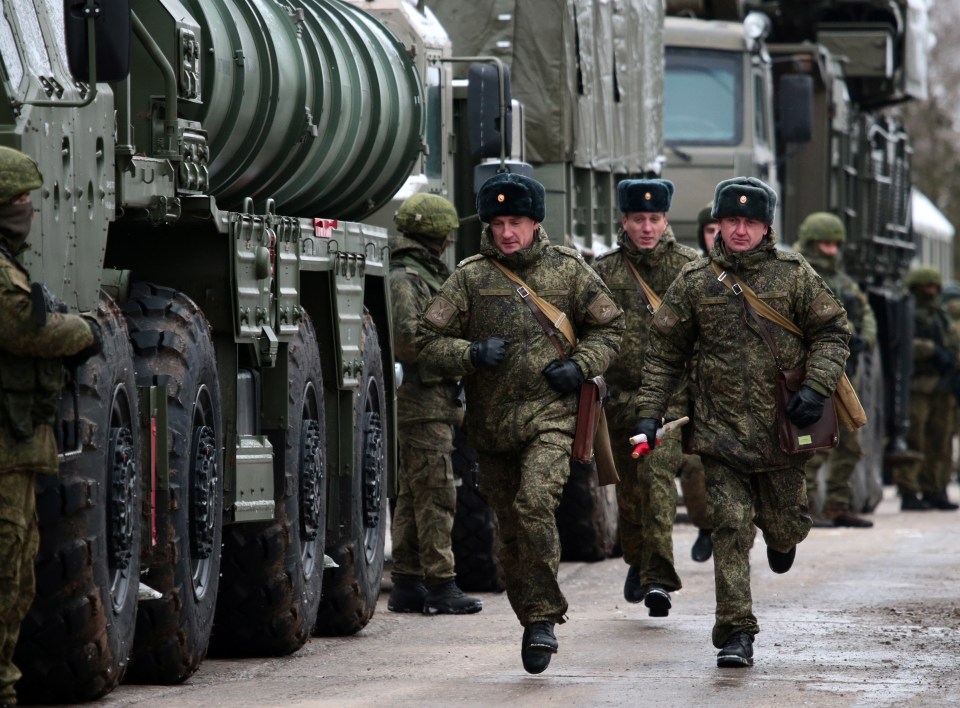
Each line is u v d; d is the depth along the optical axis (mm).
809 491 39875
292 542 20344
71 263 15750
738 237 19594
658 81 38219
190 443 17891
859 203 49438
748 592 19500
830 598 25812
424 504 24625
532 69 30969
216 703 16984
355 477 22547
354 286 22625
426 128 27266
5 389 14664
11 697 15266
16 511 14883
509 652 20812
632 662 19797
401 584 25297
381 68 24547
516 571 19344
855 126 49719
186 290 18875
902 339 47094
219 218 18547
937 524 41562
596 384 19031
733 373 19516
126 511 16656
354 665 19844
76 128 15859
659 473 23422
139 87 17547
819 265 41156
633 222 23922
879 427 45250
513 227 19062
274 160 21203
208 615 18641
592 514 31156
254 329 19344
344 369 22203
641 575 23734
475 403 19156
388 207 26609
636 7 36375
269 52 20172
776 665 19500
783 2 48312
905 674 18844
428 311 19156
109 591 16422
